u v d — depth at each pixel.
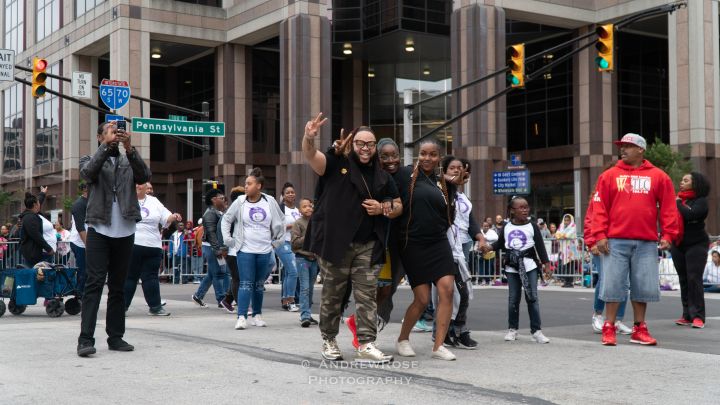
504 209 36.94
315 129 6.33
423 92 46.59
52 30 48.81
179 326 9.89
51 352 7.22
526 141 45.34
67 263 18.52
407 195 6.94
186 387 5.57
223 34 43.94
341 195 6.51
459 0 37.56
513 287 8.55
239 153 44.50
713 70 36.41
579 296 16.16
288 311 12.52
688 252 10.39
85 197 11.50
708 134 36.09
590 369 6.50
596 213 8.51
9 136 55.72
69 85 46.19
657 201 8.53
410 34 41.28
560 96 43.50
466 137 37.00
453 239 7.75
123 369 6.30
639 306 8.43
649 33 43.31
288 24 38.97
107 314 7.31
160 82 50.47
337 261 6.45
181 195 49.81
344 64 47.41
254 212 9.73
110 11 41.28
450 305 7.00
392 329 9.63
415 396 5.31
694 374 6.30
